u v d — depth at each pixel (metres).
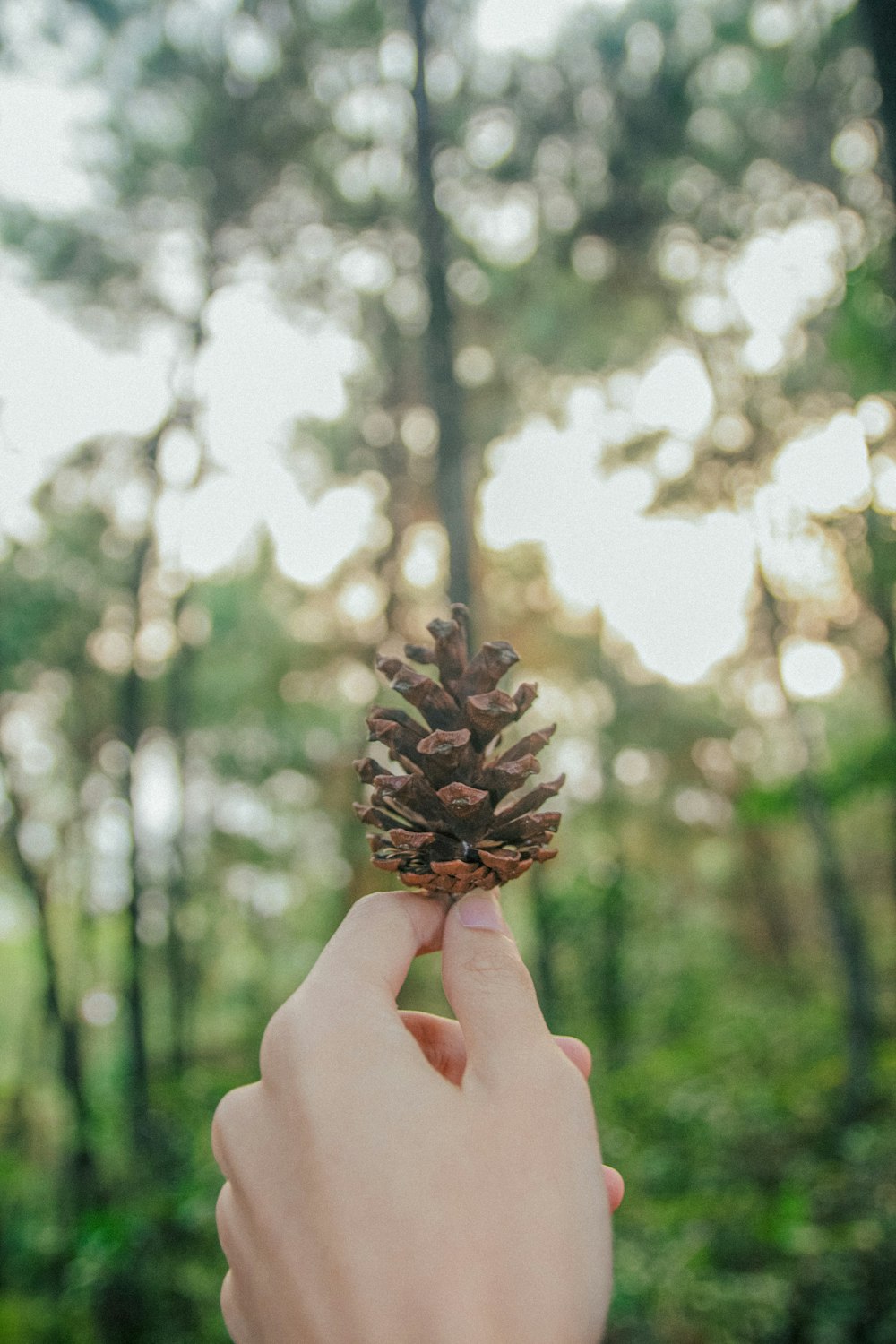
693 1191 8.01
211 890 15.02
